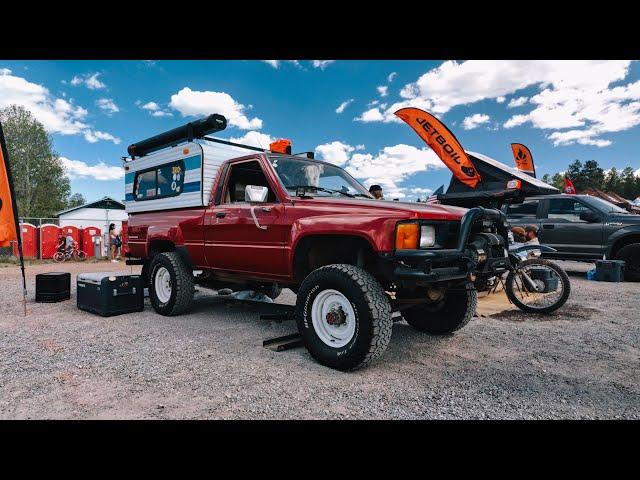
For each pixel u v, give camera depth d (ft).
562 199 31.58
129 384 9.65
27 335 14.17
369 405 8.60
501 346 12.98
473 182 34.04
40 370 10.56
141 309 18.58
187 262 17.15
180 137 18.29
